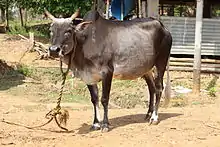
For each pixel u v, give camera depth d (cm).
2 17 3653
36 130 784
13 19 3975
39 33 2886
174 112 962
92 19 740
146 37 795
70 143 688
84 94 1348
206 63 1603
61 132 768
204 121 856
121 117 898
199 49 1275
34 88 1383
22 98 1215
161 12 1852
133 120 864
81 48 725
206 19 1630
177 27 1631
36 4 2406
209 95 1260
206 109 1010
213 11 1828
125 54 768
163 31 829
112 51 754
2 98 1198
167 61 847
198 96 1241
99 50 739
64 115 759
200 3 1262
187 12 1938
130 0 1591
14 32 2869
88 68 739
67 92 1358
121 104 1227
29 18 3750
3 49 2208
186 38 1633
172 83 1434
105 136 729
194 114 938
